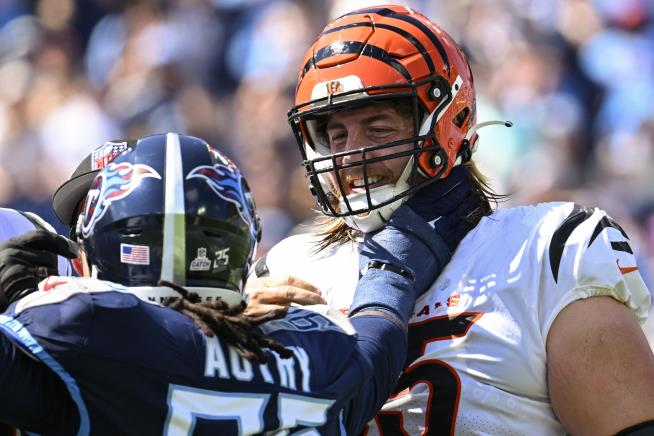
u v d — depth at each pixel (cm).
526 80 2970
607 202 2684
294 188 2694
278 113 3028
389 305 854
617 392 841
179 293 732
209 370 711
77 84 3297
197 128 3117
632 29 3153
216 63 3353
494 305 878
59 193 971
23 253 778
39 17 3581
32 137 3095
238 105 3178
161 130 3112
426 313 898
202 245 742
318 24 3297
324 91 920
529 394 870
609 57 3083
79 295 702
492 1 3192
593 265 870
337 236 991
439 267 909
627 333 855
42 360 687
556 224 898
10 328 696
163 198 739
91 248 761
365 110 922
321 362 756
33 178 3053
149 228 736
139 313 705
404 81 908
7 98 3177
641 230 2633
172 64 3256
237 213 759
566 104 2938
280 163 2852
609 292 869
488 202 973
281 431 726
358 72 911
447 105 929
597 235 888
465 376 870
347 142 929
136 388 693
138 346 696
